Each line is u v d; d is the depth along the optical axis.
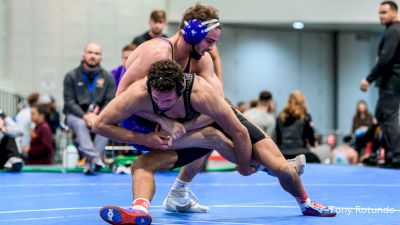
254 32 19.34
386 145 10.42
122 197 6.69
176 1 17.17
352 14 17.77
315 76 20.36
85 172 9.59
